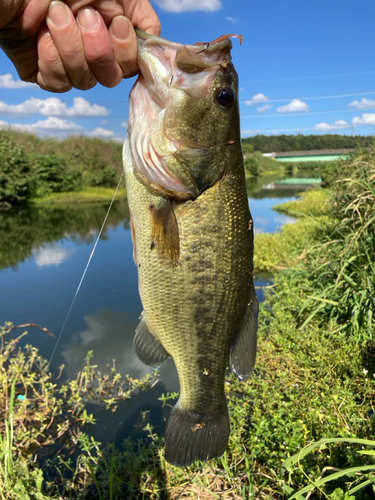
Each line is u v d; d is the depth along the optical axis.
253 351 0.35
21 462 0.45
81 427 0.56
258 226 2.26
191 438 0.34
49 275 1.33
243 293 0.34
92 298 1.09
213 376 0.34
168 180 0.31
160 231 0.32
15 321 0.94
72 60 0.25
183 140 0.31
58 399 0.63
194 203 0.31
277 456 0.43
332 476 0.30
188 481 0.44
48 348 0.80
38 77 0.27
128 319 0.93
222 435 0.35
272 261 1.33
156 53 0.29
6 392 0.60
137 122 0.31
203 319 0.33
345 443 0.43
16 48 0.25
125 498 0.43
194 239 0.32
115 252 1.68
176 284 0.32
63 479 0.45
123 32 0.26
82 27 0.24
